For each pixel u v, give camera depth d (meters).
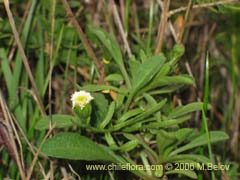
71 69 0.39
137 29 0.40
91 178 0.32
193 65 0.44
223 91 0.48
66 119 0.28
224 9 0.31
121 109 0.29
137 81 0.28
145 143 0.30
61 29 0.35
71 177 0.31
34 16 0.38
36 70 0.38
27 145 0.33
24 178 0.30
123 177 0.33
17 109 0.34
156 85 0.29
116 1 0.43
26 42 0.37
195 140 0.28
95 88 0.29
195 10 0.43
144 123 0.29
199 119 0.41
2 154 0.35
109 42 0.31
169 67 0.28
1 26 0.36
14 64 0.37
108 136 0.28
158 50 0.33
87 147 0.26
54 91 0.39
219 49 0.49
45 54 0.38
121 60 0.30
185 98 0.40
